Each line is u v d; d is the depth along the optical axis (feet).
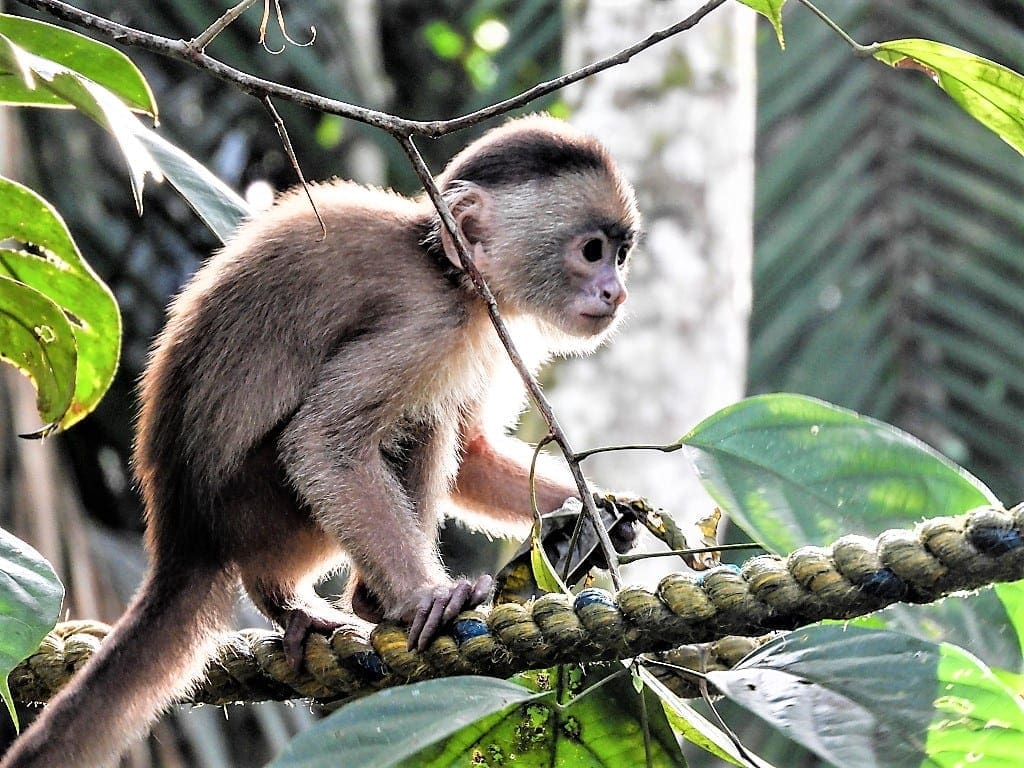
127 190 54.19
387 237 32.07
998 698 19.03
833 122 56.54
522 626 22.00
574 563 25.90
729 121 47.06
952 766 18.84
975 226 55.52
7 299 25.63
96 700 29.12
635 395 43.39
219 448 30.76
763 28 58.03
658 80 46.78
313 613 28.76
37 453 39.34
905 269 55.21
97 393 28.48
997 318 54.54
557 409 43.73
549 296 34.91
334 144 62.34
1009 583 21.03
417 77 78.38
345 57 62.59
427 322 31.22
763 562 21.24
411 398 30.99
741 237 46.91
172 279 54.44
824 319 54.95
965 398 53.93
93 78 26.04
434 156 70.59
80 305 27.35
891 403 54.19
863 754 18.66
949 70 22.24
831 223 55.62
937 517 20.57
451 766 21.75
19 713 32.86
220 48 58.18
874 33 57.06
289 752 17.25
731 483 21.09
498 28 77.97
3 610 21.27
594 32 48.01
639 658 21.61
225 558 31.12
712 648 24.64
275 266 31.14
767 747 49.14
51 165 50.37
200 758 43.09
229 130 59.93
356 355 30.66
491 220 34.86
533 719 21.74
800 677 19.77
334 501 29.25
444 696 18.57
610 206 35.01
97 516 50.47
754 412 21.34
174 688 29.81
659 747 21.71
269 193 57.26
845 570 20.52
